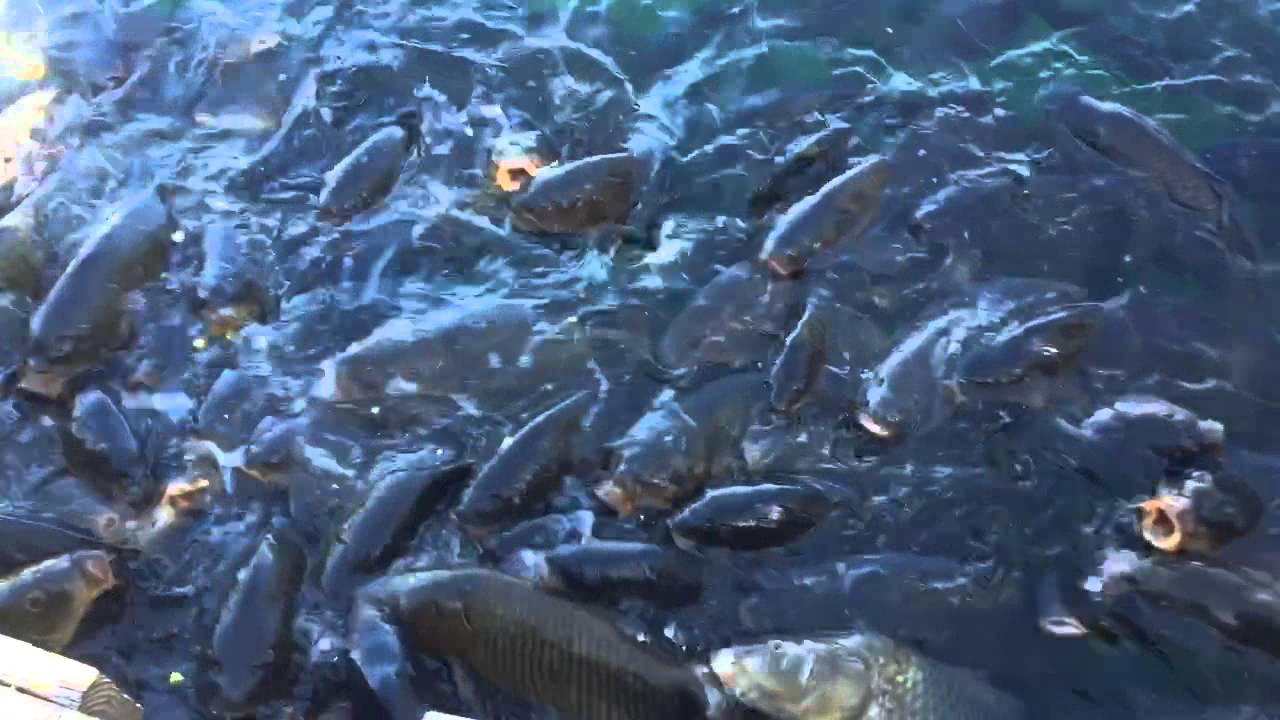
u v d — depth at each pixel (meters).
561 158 3.04
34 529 2.48
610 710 2.29
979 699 2.31
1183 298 2.77
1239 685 2.34
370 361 2.65
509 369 2.69
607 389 2.67
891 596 2.43
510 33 3.29
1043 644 2.39
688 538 2.47
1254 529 2.43
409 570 2.43
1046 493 2.55
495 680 2.32
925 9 3.28
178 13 3.37
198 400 2.71
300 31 3.31
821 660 2.28
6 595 2.35
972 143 3.01
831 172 2.96
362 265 2.88
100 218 2.95
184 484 2.54
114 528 2.52
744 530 2.46
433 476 2.52
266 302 2.82
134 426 2.66
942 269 2.80
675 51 3.23
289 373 2.74
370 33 3.30
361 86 3.20
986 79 3.14
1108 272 2.80
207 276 2.79
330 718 2.31
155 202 2.88
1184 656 2.37
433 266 2.88
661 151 3.01
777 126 3.07
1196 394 2.65
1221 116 3.04
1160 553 2.43
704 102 3.12
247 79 3.21
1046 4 3.27
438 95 3.17
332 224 2.95
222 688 2.33
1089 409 2.63
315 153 3.09
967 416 2.62
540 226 2.87
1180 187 2.88
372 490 2.53
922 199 2.91
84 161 3.06
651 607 2.41
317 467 2.59
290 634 2.38
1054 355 2.62
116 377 2.73
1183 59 3.16
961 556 2.50
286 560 2.44
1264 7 3.25
